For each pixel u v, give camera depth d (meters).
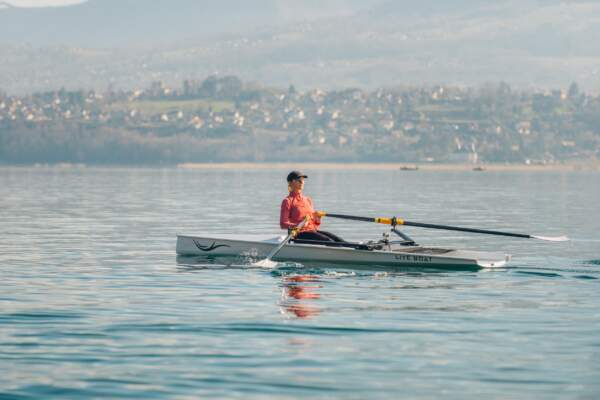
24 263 31.55
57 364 16.39
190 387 15.00
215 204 76.94
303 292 24.41
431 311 21.42
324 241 31.12
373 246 31.12
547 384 15.09
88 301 22.97
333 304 22.42
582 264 30.91
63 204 77.00
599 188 140.12
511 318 20.52
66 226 50.12
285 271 28.73
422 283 26.09
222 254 32.94
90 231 46.50
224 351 17.31
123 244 39.09
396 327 19.47
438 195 103.12
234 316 20.78
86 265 30.86
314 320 20.27
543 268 29.48
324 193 109.88
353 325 19.69
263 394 14.61
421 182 182.12
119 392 14.74
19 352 17.25
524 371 15.86
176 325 19.72
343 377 15.54
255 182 170.88
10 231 46.53
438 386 15.01
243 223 52.56
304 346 17.70
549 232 47.53
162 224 51.69
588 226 51.84
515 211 67.94
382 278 27.09
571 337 18.50
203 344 17.89
